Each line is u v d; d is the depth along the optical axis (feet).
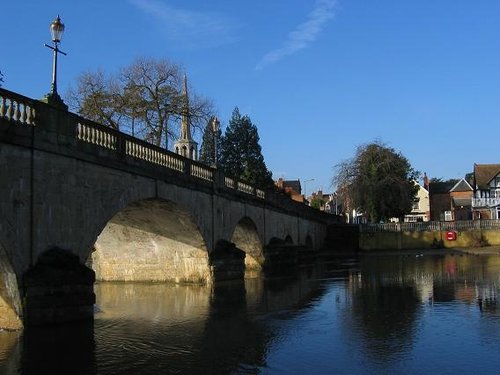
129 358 38.58
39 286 45.80
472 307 58.39
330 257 187.42
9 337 43.88
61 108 52.03
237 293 77.71
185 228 87.10
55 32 51.47
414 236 221.66
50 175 49.65
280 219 146.30
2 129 43.39
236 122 273.54
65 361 37.63
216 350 40.91
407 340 42.86
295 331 47.88
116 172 62.03
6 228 43.68
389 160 226.58
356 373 34.06
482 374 33.27
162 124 164.86
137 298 73.87
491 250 189.78
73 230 52.95
